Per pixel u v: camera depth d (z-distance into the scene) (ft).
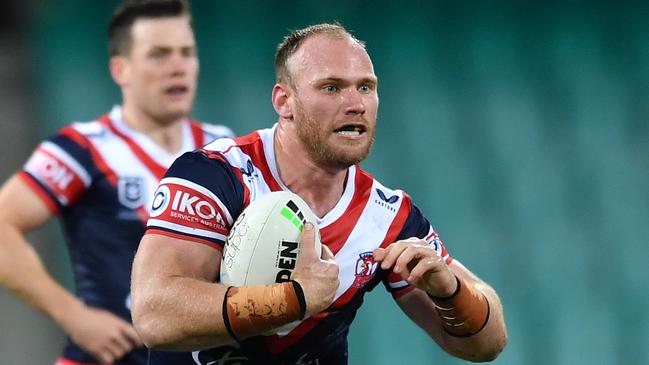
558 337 106.73
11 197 60.08
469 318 40.81
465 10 139.23
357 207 42.09
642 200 119.34
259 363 41.22
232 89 128.67
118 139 62.39
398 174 120.78
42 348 99.71
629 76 132.46
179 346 36.99
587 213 117.80
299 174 40.78
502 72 133.28
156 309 36.68
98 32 134.41
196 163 39.70
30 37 135.13
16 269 58.90
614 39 135.95
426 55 134.92
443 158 123.03
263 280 37.37
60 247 106.32
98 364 60.59
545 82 132.16
